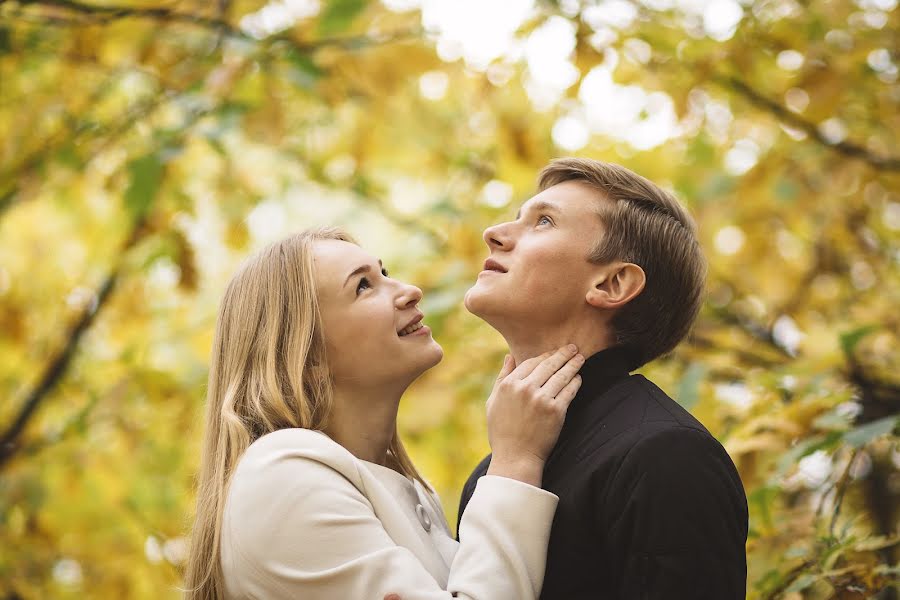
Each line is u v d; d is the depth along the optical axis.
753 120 3.92
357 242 2.29
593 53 3.30
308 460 1.90
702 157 3.92
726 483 1.77
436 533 2.10
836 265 4.13
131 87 4.07
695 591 1.67
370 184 4.24
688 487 1.72
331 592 1.79
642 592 1.70
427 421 3.65
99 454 4.23
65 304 4.65
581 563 1.82
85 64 3.55
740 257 4.24
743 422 2.81
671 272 2.07
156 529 4.32
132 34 3.47
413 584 1.74
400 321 2.13
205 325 4.48
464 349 3.74
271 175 4.31
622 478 1.77
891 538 2.27
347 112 4.13
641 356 2.12
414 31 3.38
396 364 2.09
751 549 2.54
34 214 4.43
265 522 1.84
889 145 3.77
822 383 2.64
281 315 2.11
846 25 3.37
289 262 2.14
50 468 4.23
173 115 3.73
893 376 2.98
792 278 4.20
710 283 3.98
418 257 4.08
